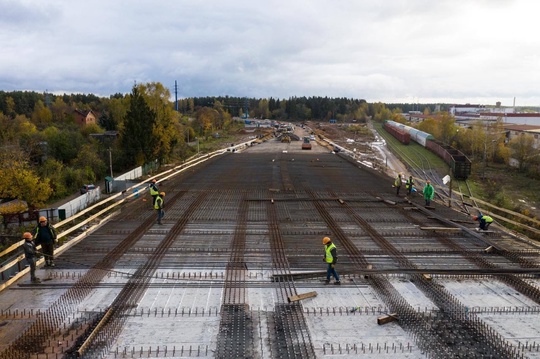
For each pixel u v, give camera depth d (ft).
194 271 32.17
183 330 24.12
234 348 22.27
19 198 91.56
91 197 88.12
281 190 64.95
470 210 57.93
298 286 29.58
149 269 32.45
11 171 90.99
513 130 221.87
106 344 22.56
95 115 272.92
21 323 24.85
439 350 22.15
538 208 112.27
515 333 24.12
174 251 36.52
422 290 29.14
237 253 36.14
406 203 56.03
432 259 35.04
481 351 22.09
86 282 29.99
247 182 72.95
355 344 22.77
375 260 34.71
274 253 36.24
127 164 138.31
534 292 28.81
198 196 59.98
